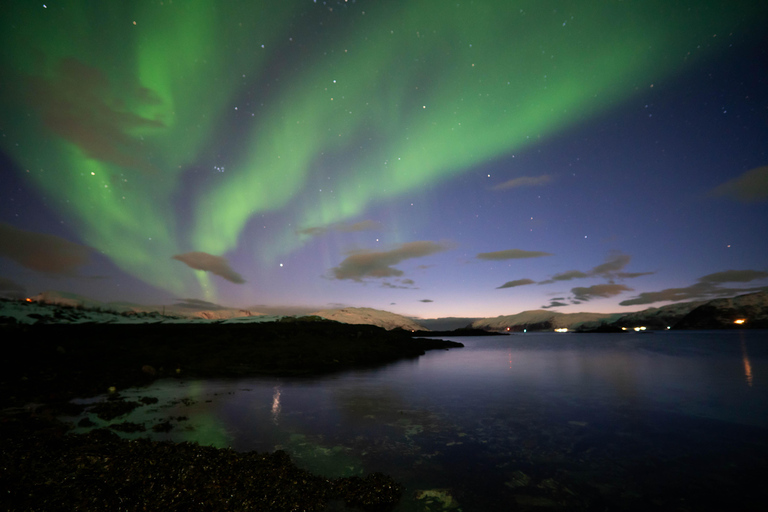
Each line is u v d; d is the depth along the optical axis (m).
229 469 7.12
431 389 17.06
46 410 12.22
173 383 18.27
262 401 14.11
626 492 6.71
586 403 14.16
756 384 18.53
